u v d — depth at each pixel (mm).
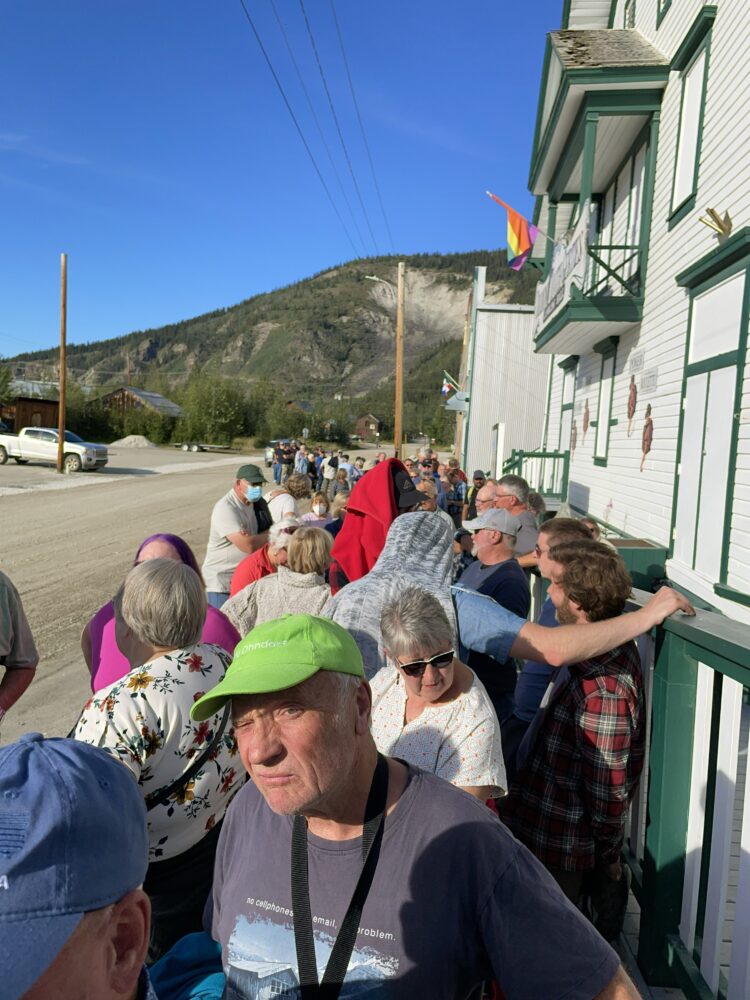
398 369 23406
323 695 1306
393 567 2779
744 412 6566
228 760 2172
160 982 1499
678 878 2342
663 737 2332
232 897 1415
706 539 7387
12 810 839
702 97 8125
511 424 24281
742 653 1839
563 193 13969
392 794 1366
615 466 11406
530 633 2449
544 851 2453
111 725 2012
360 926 1274
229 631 2955
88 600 9797
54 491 24828
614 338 11609
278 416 89875
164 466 41344
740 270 6695
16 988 776
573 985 1217
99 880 865
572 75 9891
